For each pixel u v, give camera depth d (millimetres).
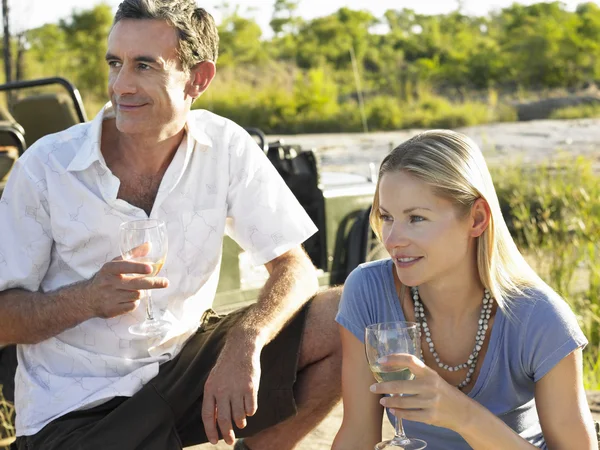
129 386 2498
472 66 26844
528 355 2234
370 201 5109
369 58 30594
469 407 2059
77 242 2547
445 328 2328
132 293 2357
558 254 5746
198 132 2648
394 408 2068
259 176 2768
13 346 3807
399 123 20234
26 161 2535
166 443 2494
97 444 2414
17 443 2596
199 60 2605
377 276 2410
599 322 4977
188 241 2639
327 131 20219
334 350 2611
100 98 22047
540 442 2377
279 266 2758
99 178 2547
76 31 24469
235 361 2432
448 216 2172
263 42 30625
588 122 18078
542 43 26766
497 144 14367
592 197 6418
